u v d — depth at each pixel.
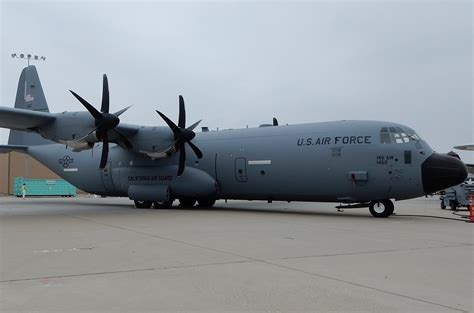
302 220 14.60
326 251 8.20
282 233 10.92
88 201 29.47
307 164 17.12
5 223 13.33
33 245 8.89
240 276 6.14
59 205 23.78
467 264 7.00
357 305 4.78
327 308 4.68
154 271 6.45
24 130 18.53
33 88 22.75
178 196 20.31
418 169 15.18
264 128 19.05
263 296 5.13
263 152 18.25
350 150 16.23
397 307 4.71
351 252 8.09
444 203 22.41
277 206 23.14
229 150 19.16
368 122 16.61
